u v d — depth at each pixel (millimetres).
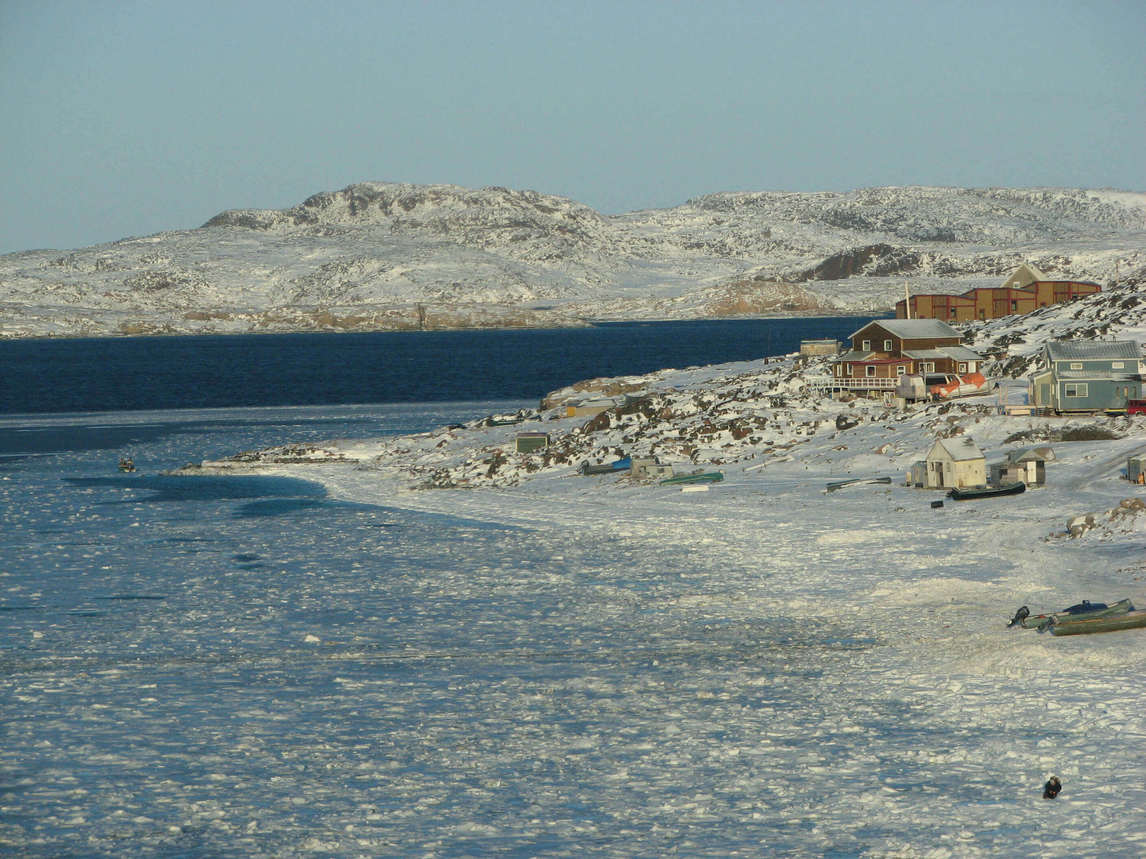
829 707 54812
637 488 123688
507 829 41969
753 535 98000
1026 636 64438
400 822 42844
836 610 73875
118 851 40781
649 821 42438
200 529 110500
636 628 72062
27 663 65812
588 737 51812
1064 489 104062
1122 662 58656
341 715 55594
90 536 107062
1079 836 39281
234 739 52219
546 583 84938
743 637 68812
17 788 46594
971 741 49031
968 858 38094
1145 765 45250
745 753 49125
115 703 57906
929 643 64875
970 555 85000
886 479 115375
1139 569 77188
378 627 73688
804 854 39094
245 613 77812
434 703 57375
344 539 104250
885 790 44250
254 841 41281
